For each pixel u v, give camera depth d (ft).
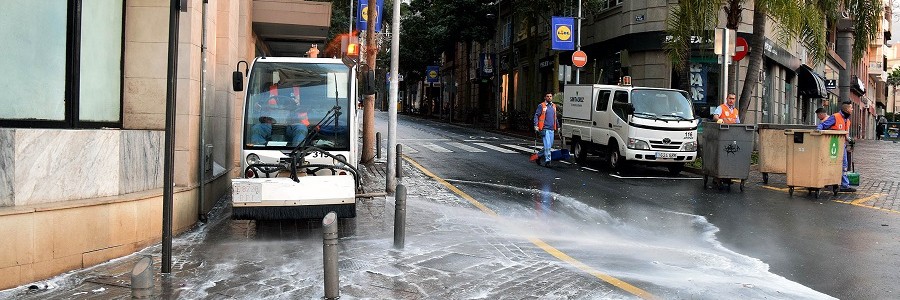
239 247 28.14
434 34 173.27
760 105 104.42
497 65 148.97
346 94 34.94
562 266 25.22
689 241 30.73
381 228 32.32
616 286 22.53
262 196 29.40
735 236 31.86
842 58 187.62
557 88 114.83
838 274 24.76
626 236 31.81
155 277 23.06
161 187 29.19
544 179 53.78
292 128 34.30
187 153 31.73
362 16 75.05
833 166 44.52
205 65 34.30
